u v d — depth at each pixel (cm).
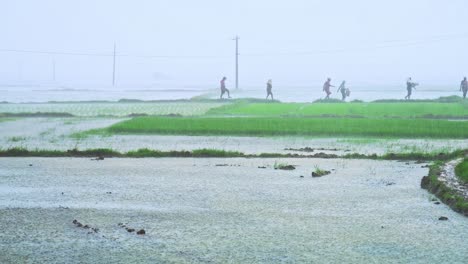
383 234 1100
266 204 1370
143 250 1002
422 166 2009
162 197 1453
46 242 1048
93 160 2167
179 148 2558
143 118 3847
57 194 1490
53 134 3120
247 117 3969
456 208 1297
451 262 935
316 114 4253
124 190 1549
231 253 982
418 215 1259
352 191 1538
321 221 1204
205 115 4378
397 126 3228
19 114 4456
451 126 3219
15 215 1254
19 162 2094
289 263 930
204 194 1493
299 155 2288
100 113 4794
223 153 2297
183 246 1024
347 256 965
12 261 943
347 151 2448
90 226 1164
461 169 1638
